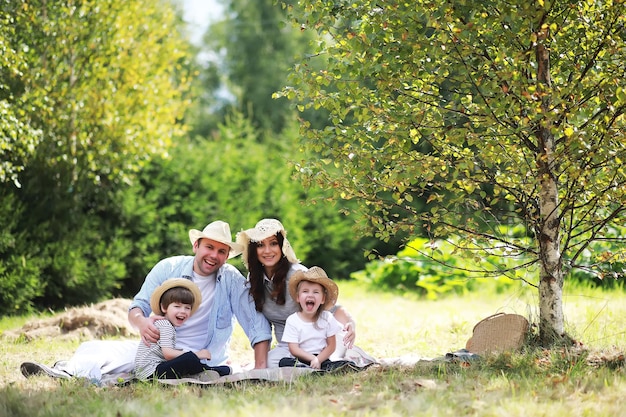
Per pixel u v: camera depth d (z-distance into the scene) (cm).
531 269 813
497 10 666
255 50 3109
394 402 520
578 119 757
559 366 650
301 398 542
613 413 488
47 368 688
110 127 1432
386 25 668
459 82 732
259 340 730
